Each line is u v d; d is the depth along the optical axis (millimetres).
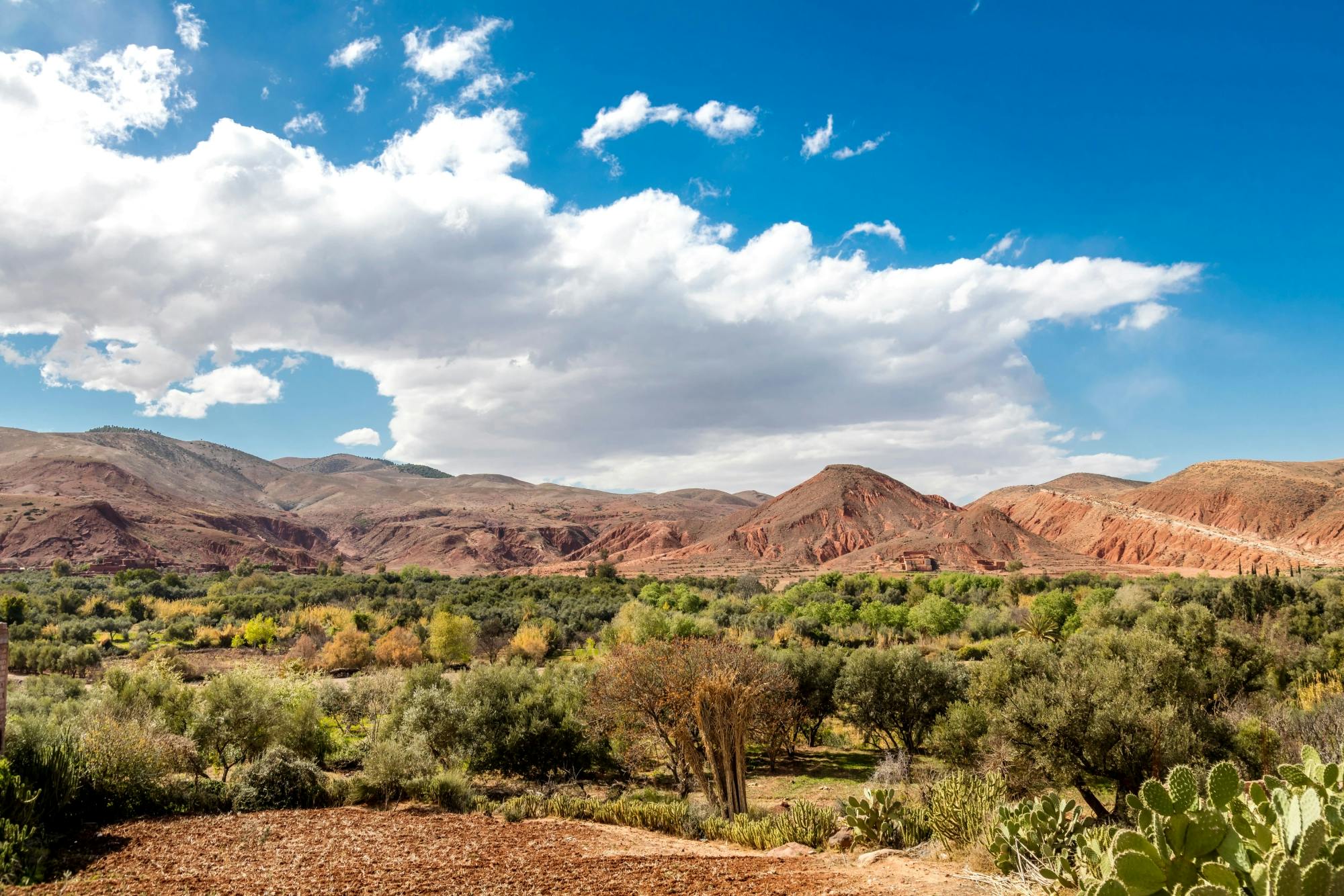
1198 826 4629
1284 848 4395
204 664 59875
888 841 13102
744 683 20984
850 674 34469
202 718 23344
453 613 80188
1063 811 8508
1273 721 23266
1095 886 4684
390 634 61375
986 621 72000
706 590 126188
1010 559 191750
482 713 27859
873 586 112625
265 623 73688
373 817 17609
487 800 20000
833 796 26141
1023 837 8375
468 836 15430
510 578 151000
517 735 27000
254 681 26734
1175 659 22344
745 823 16266
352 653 60312
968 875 8484
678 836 16578
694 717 21438
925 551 194500
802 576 182875
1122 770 18906
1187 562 179500
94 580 136500
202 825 15953
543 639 64875
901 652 35219
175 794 18047
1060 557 192875
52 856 12844
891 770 26188
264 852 13609
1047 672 23625
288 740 25391
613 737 26969
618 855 13445
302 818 17125
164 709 24906
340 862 12797
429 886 11016
